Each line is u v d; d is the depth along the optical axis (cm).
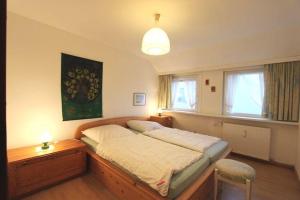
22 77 233
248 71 333
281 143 299
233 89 352
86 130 292
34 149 229
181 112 426
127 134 295
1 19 39
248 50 293
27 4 198
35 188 208
